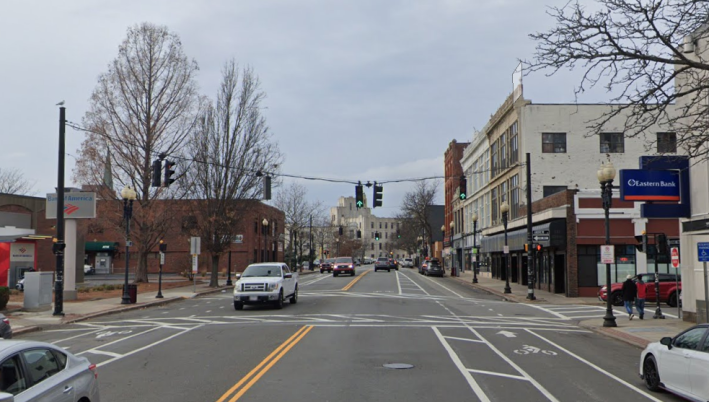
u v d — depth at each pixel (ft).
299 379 35.50
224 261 245.86
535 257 138.72
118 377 36.45
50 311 82.23
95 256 258.37
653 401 31.12
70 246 101.35
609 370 39.91
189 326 65.26
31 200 154.71
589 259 112.68
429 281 173.99
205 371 38.24
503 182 171.83
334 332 58.49
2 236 95.25
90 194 101.40
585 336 59.57
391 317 73.92
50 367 21.26
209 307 91.61
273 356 43.96
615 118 147.13
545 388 33.68
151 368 39.47
